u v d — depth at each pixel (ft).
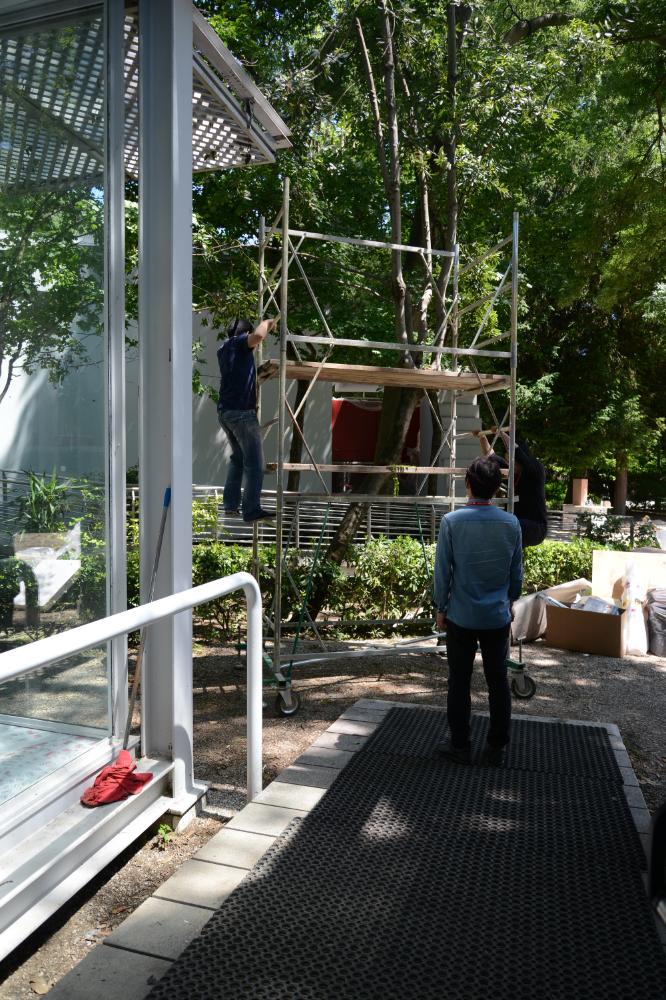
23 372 11.83
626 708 18.84
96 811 10.27
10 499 11.81
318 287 40.19
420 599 25.25
